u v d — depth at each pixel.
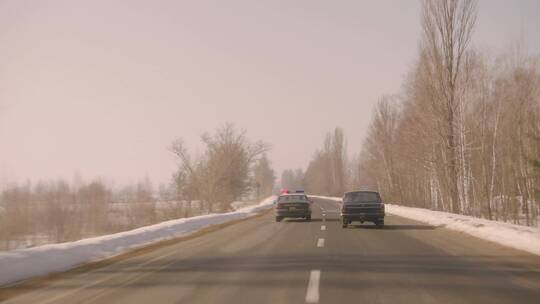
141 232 18.52
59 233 38.75
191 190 56.19
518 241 14.25
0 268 9.95
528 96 40.62
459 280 8.80
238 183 63.81
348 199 22.84
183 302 7.38
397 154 55.50
